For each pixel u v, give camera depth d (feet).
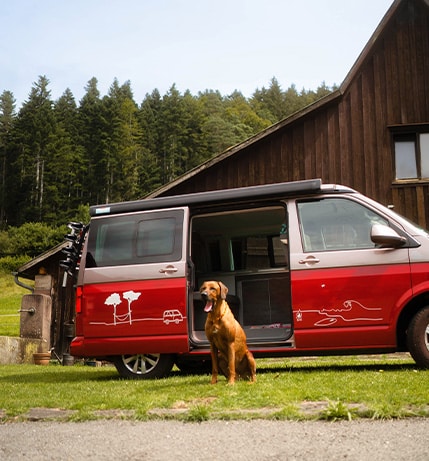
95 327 25.20
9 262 206.39
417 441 11.79
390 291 22.45
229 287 27.81
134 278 25.07
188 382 21.42
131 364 25.91
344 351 22.99
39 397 19.44
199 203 25.35
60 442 13.20
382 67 47.70
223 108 449.48
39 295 45.80
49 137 297.94
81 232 27.71
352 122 47.44
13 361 42.93
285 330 25.58
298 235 23.82
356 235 23.48
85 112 348.59
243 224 29.07
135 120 351.46
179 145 337.52
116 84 440.86
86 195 300.20
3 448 12.89
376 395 15.97
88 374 29.48
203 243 29.73
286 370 25.71
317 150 47.70
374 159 46.68
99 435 13.67
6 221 279.49
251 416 14.61
